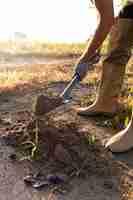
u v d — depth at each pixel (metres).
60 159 1.98
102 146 2.17
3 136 2.15
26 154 2.02
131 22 2.23
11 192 1.76
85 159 2.02
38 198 1.73
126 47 2.31
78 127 2.32
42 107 2.08
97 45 2.01
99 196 1.78
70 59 4.23
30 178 1.84
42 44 5.31
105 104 2.47
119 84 2.44
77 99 2.74
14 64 3.85
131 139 2.14
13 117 2.36
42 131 2.16
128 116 2.46
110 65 2.38
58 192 1.78
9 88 2.87
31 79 3.12
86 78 3.14
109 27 1.94
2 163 1.94
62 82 3.07
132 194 1.80
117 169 1.99
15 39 6.07
